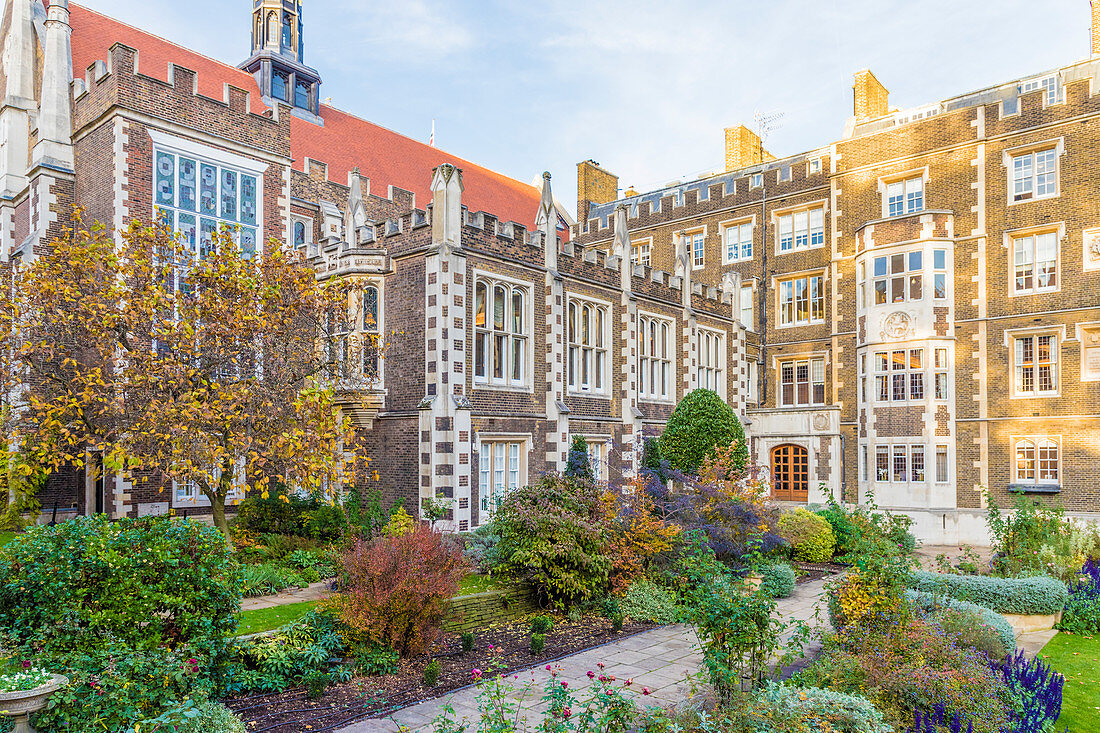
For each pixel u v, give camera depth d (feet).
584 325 76.59
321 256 69.77
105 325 46.78
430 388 59.72
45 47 73.41
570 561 45.65
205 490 50.65
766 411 104.27
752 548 50.26
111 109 66.18
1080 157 82.02
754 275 114.42
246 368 49.70
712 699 29.94
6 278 50.70
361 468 61.05
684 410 75.15
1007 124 86.79
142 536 29.14
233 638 31.68
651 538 49.52
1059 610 43.73
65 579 26.58
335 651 33.76
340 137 104.12
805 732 21.07
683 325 91.81
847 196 101.04
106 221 67.10
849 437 98.73
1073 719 29.04
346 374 54.90
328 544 54.90
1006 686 26.78
